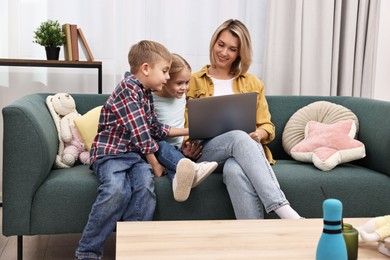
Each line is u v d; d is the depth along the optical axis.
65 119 2.60
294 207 2.37
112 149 2.28
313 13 3.39
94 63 3.09
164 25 3.39
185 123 2.64
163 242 1.46
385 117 2.52
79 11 3.30
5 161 2.15
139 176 2.23
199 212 2.32
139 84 2.31
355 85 3.51
